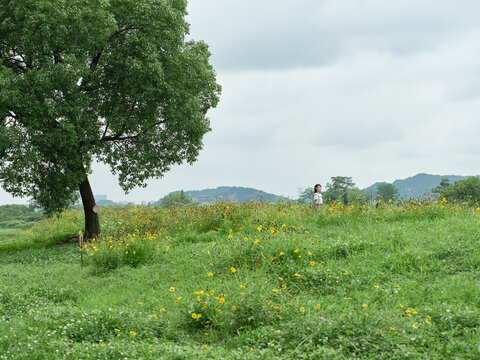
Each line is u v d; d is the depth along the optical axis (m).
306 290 7.05
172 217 17.50
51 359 4.52
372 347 4.50
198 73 17.48
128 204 25.94
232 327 5.65
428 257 8.09
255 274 7.71
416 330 4.83
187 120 16.47
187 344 5.20
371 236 10.02
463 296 6.04
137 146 17.12
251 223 13.68
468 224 10.40
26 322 5.97
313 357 4.30
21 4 13.38
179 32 16.47
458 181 67.00
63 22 13.75
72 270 11.41
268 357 4.36
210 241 13.10
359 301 6.16
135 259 11.08
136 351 4.64
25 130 13.98
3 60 14.91
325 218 13.53
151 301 7.45
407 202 13.91
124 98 16.39
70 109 14.02
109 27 14.72
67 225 23.62
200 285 7.82
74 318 5.97
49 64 13.91
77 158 14.89
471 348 4.38
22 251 16.84
